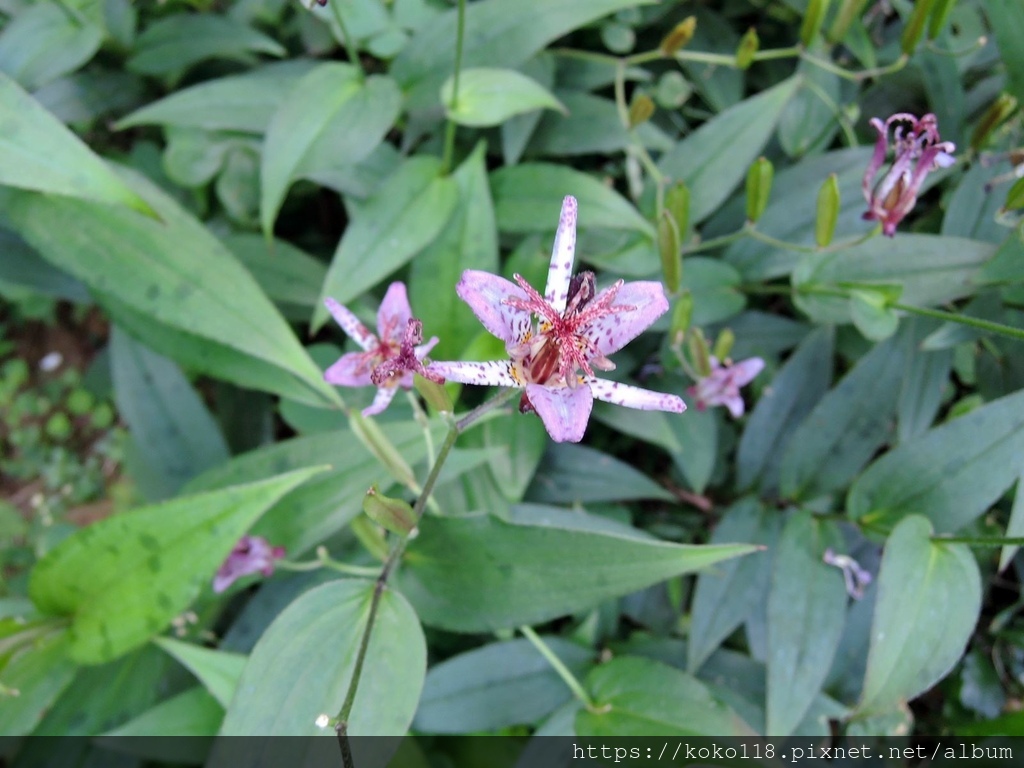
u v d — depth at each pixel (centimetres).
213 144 26
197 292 22
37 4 24
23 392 35
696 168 25
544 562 19
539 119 26
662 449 28
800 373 25
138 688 23
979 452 21
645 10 27
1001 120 23
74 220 22
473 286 14
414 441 21
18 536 33
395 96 23
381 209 23
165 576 19
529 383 14
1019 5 21
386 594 18
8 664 20
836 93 27
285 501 21
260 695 17
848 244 22
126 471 27
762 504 25
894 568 19
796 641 22
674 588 25
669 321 25
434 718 22
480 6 24
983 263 22
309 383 22
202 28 26
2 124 19
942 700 27
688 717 20
